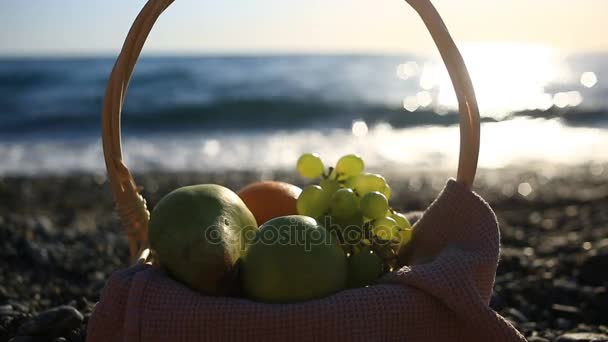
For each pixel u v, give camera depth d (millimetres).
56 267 3094
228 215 1442
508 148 11414
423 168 8883
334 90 22469
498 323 1350
